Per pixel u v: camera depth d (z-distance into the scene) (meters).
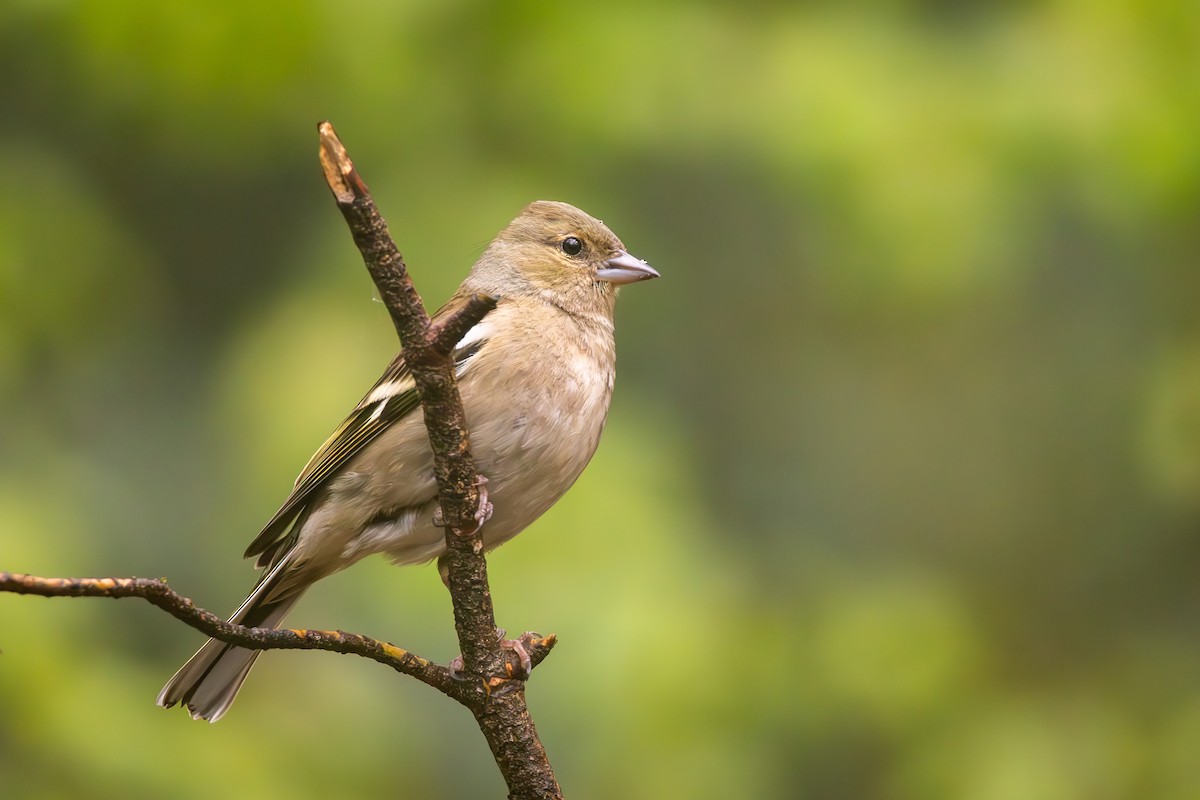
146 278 12.62
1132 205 11.09
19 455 11.32
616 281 7.91
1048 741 11.51
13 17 11.52
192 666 6.62
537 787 5.63
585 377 7.21
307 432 10.51
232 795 10.16
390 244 5.04
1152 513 12.95
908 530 12.91
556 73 11.66
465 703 5.57
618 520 10.77
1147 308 12.79
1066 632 12.84
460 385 6.96
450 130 12.02
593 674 10.35
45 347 11.82
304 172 12.98
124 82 11.80
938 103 11.10
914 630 11.85
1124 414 12.80
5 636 9.95
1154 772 11.42
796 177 11.14
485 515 6.43
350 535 7.14
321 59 11.57
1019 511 13.19
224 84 11.63
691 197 12.95
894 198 10.84
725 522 12.63
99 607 11.02
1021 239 11.65
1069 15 11.11
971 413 13.09
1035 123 10.90
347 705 10.98
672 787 10.59
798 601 12.13
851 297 12.25
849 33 11.50
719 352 12.93
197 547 12.04
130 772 10.08
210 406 12.55
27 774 9.98
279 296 12.08
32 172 11.93
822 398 13.01
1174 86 10.70
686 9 11.83
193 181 13.09
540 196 11.68
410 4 11.55
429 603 10.59
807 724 11.74
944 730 11.70
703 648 10.53
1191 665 12.35
